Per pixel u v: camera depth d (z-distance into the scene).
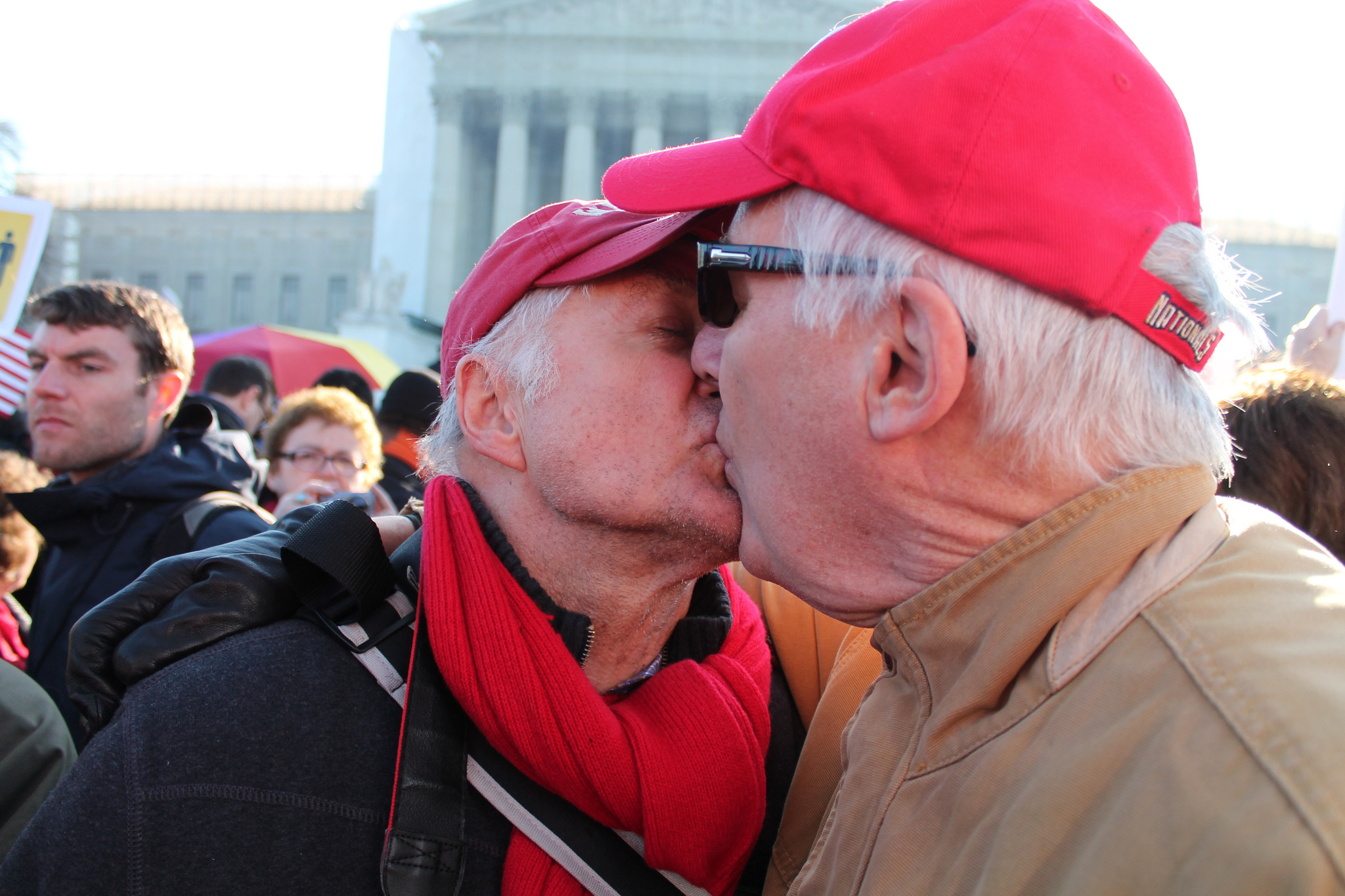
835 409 0.68
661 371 0.86
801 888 0.76
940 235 0.63
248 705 0.82
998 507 0.66
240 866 0.78
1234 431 1.41
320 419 3.12
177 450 2.33
